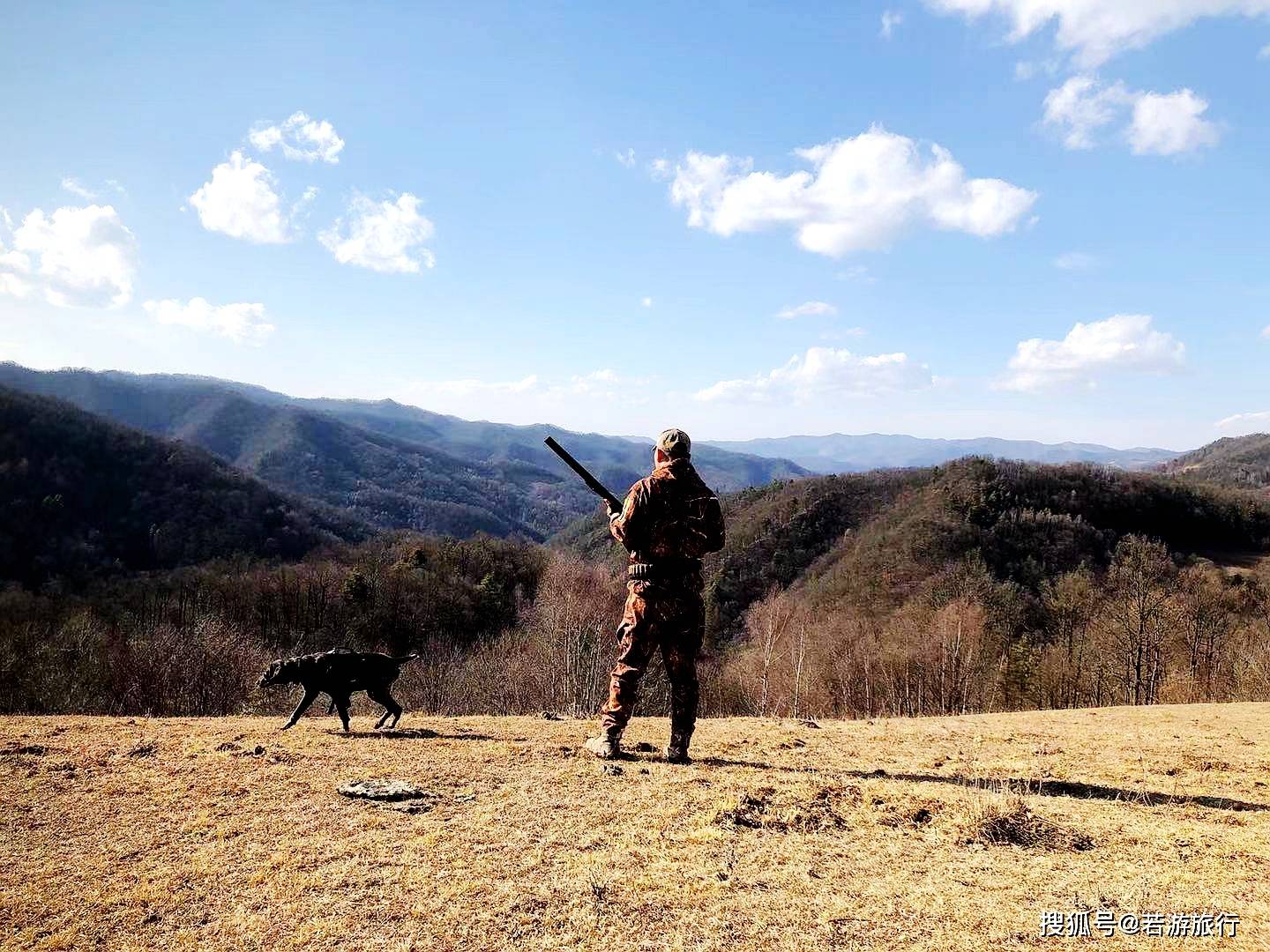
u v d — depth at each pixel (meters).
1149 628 34.22
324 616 46.91
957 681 36.34
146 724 6.43
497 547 63.50
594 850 3.45
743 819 3.88
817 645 43.44
